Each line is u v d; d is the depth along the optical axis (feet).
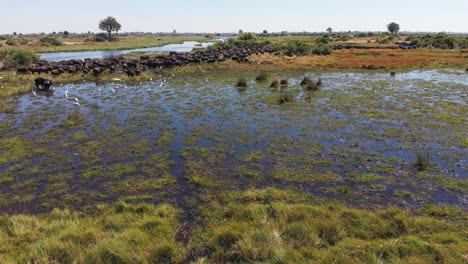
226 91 79.05
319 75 105.09
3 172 34.94
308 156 38.91
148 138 46.06
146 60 123.24
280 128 49.83
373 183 31.86
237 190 30.89
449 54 162.50
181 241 22.77
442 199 28.50
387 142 42.96
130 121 54.34
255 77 101.71
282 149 41.27
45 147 42.50
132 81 95.04
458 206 27.14
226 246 21.04
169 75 106.01
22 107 64.59
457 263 17.51
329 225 22.24
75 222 24.99
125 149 41.73
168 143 44.04
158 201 29.14
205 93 77.05
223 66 125.18
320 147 41.68
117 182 32.68
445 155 38.06
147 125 52.13
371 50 191.52
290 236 21.43
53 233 22.90
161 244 20.68
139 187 31.58
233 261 19.52
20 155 39.65
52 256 19.43
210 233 23.15
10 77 93.56
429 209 26.61
